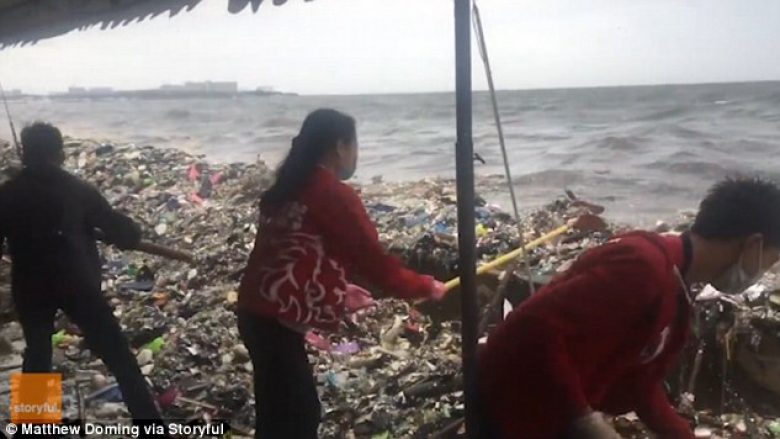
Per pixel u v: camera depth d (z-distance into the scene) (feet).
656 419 7.39
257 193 31.71
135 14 13.24
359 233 8.51
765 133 52.80
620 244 6.19
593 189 37.65
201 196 33.94
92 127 90.68
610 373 6.40
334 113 8.73
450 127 72.84
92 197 11.68
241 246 23.98
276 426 9.07
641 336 6.16
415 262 18.47
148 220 29.43
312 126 8.68
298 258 8.57
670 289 6.06
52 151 11.21
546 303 6.18
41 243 11.13
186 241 25.62
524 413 6.31
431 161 52.95
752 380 12.53
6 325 17.89
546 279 14.97
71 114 116.98
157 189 36.06
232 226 26.76
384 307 17.66
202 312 18.54
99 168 41.39
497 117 8.64
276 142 67.21
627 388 7.14
